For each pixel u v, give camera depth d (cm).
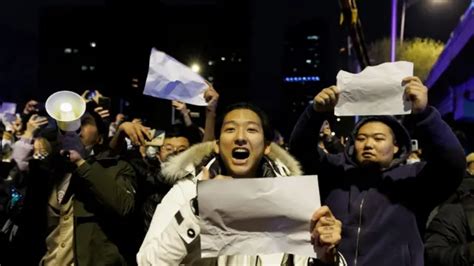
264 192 210
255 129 237
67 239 392
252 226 211
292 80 7256
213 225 211
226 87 6322
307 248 211
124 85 3055
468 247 318
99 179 367
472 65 2277
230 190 210
